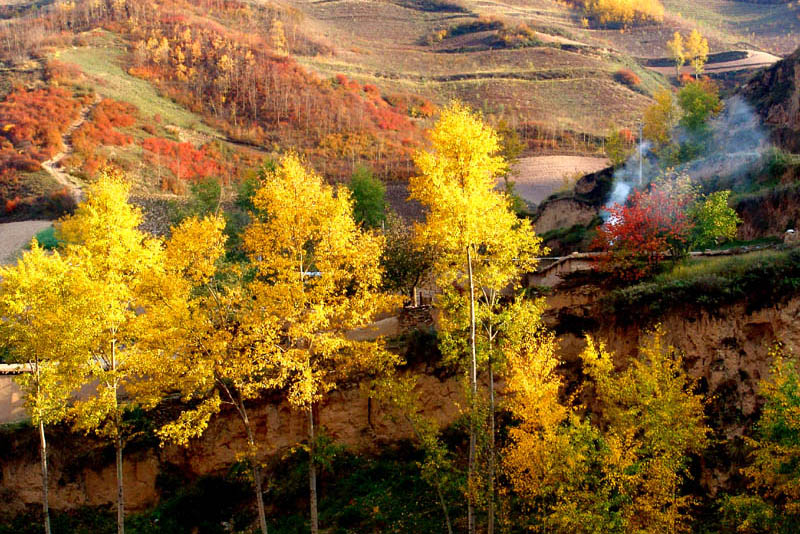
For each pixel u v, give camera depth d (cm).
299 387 2558
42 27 17050
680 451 2112
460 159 2438
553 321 3045
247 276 3753
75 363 2677
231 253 4675
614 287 3045
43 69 13538
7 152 10312
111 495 3069
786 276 2466
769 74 6388
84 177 9781
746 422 2408
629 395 2198
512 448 2261
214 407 2552
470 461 2350
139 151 11075
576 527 2031
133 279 2831
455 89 17338
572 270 3381
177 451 3098
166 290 2570
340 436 3066
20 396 3209
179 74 15025
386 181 10775
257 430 3094
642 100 16312
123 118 12112
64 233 4375
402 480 2884
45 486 2736
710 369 2522
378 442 3050
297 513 2912
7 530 2959
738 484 2342
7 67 13800
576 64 18475
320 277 2641
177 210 6862
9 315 2773
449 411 3044
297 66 16062
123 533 2631
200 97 14375
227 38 16875
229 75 15188
